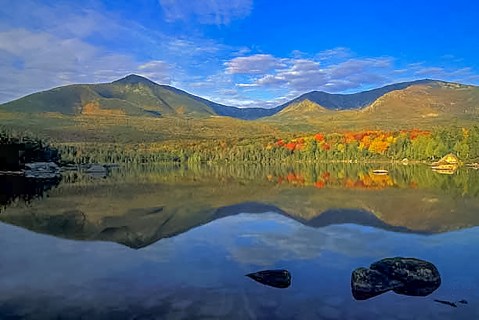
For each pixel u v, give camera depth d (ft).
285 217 110.83
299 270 62.44
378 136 530.68
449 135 448.65
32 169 347.15
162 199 151.64
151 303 48.73
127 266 64.39
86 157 528.63
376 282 53.31
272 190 183.42
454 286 55.01
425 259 68.44
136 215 114.62
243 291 53.01
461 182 217.56
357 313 46.39
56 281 57.06
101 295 51.39
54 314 45.39
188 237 86.22
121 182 240.12
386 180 235.20
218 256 70.64
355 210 121.19
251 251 74.02
